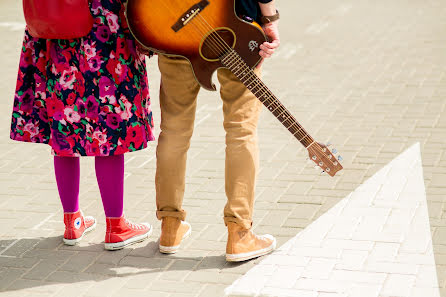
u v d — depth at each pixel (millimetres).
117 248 6016
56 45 5555
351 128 8680
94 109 5621
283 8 16156
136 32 5262
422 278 5266
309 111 9414
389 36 13070
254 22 5266
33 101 5828
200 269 5645
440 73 10641
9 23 15430
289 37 13508
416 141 8102
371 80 10562
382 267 5465
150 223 6523
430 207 6418
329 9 15758
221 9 5199
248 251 5656
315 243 5938
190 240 6129
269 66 11695
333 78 10805
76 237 6156
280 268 5574
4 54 13023
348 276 5375
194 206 6820
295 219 6414
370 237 5957
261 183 7234
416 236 5906
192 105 5648
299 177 7328
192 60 5328
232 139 5543
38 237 6348
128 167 7898
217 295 5242
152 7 5195
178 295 5281
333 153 5562
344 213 6453
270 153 8047
